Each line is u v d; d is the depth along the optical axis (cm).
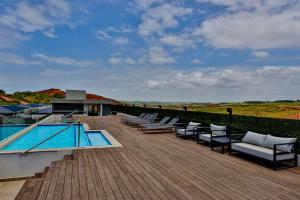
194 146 817
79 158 629
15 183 632
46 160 689
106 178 471
